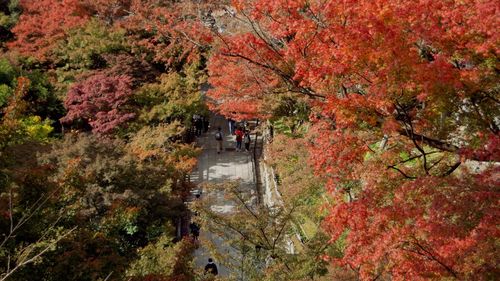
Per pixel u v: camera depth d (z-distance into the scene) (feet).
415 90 34.76
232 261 58.39
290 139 65.36
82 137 76.69
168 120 97.25
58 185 41.42
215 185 52.54
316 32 42.19
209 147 104.06
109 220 51.98
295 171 58.70
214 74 79.66
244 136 103.55
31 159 70.64
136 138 85.46
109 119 93.15
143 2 125.29
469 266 29.37
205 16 100.42
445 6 33.14
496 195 28.86
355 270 39.45
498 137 31.81
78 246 37.50
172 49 109.60
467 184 30.48
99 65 120.37
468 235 29.12
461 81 32.42
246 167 95.66
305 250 47.26
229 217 49.65
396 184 35.81
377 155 41.39
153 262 48.08
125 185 68.18
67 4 133.59
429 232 29.78
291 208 51.60
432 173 38.68
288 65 49.55
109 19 135.23
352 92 40.86
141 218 66.03
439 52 36.81
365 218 33.04
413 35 32.78
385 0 33.22
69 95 98.27
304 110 69.87
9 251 34.47
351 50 33.55
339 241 49.47
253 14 47.06
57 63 124.77
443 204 29.32
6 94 99.86
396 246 31.27
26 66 123.24
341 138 38.29
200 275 49.44
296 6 43.32
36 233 37.42
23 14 142.20
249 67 60.03
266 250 47.93
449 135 40.32
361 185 41.60
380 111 37.68
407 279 30.40
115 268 39.24
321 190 55.26
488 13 29.60
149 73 110.11
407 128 37.96
